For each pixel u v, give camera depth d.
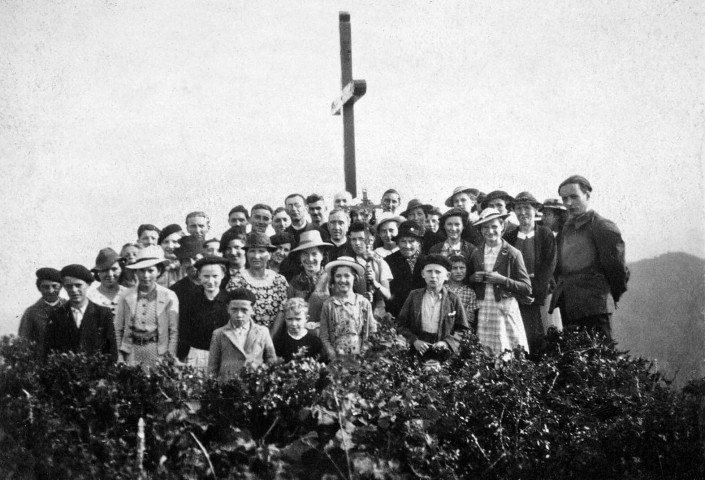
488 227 6.27
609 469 5.41
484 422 5.32
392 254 6.36
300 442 5.09
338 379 5.20
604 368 5.86
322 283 5.99
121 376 5.31
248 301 5.76
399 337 5.75
